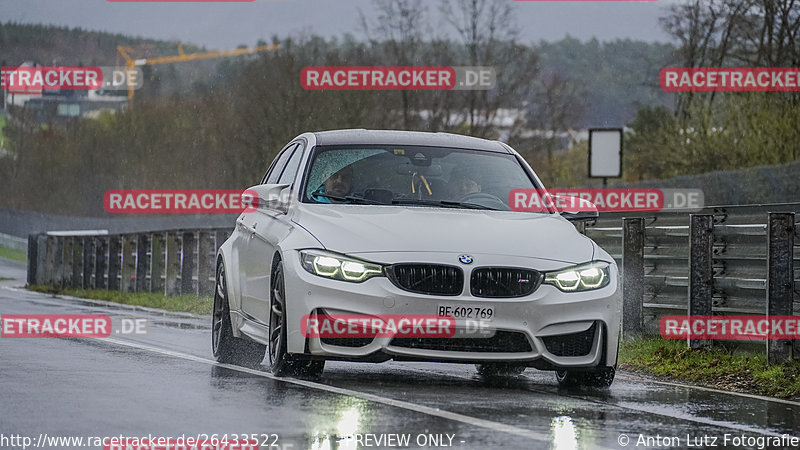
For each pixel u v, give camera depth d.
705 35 115.12
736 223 36.78
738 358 34.69
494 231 28.33
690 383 31.08
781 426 22.77
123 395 24.33
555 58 178.62
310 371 27.73
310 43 147.75
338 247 27.17
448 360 26.53
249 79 147.88
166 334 44.12
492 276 26.80
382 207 29.81
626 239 40.78
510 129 144.00
